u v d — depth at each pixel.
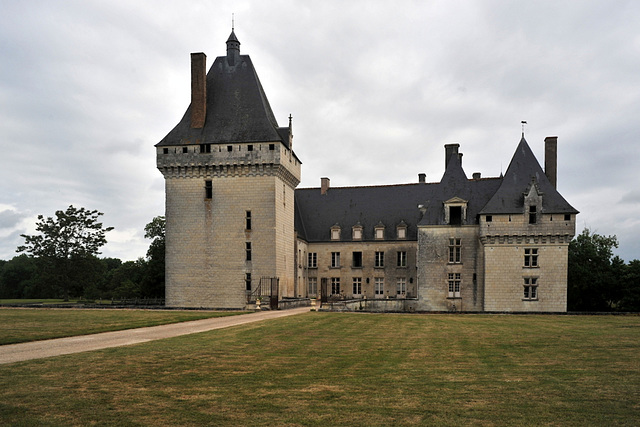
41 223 80.12
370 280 64.88
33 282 102.50
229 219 51.91
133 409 11.43
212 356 17.73
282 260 53.62
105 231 83.12
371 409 11.59
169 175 53.22
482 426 10.52
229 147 51.94
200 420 10.77
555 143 53.09
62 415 10.91
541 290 47.41
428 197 66.50
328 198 69.75
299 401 12.17
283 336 23.34
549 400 12.34
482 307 49.41
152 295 73.00
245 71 55.22
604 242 66.62
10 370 15.02
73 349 19.09
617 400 12.33
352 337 23.30
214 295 51.66
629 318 35.16
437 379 14.45
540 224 47.50
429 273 51.19
